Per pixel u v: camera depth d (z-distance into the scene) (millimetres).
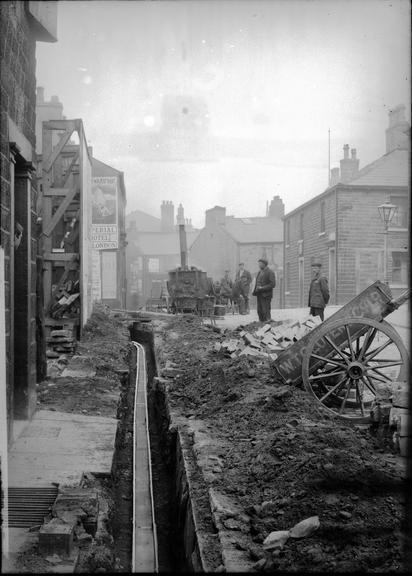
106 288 29094
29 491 4465
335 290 25234
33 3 5996
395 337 6848
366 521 3766
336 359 7117
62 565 3357
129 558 4367
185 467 5285
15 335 6508
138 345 18047
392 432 5527
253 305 44281
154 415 9148
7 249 5246
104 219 24281
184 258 26859
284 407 6500
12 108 5430
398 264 25484
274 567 3299
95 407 7430
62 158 14047
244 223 47031
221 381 8250
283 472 4551
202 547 3744
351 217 25484
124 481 6098
